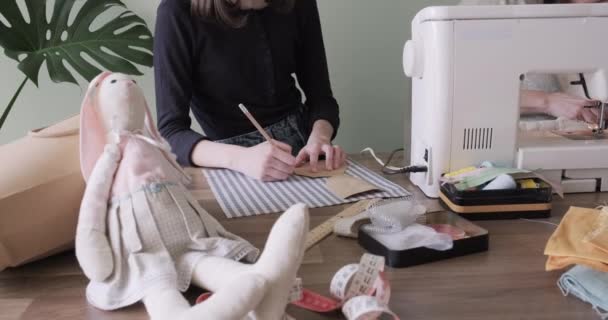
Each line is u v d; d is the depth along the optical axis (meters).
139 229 0.53
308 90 1.41
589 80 0.89
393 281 0.56
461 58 0.82
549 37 0.83
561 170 0.87
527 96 1.14
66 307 0.53
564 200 0.84
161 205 0.55
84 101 0.58
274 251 0.44
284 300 0.44
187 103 1.22
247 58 1.26
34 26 1.40
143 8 1.63
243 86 1.28
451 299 0.52
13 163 0.62
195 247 0.55
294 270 0.44
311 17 1.38
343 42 1.70
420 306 0.51
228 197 0.87
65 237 0.63
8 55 1.36
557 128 1.02
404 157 1.12
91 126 0.58
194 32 1.20
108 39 1.48
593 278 0.53
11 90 1.64
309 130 1.30
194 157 1.08
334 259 0.63
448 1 1.69
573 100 1.09
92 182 0.55
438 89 0.84
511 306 0.51
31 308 0.53
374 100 1.76
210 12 1.15
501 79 0.84
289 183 0.95
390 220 0.65
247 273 0.44
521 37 0.83
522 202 0.75
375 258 0.53
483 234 0.63
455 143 0.85
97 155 0.58
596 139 0.91
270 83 1.30
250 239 0.69
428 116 0.86
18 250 0.60
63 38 1.52
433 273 0.58
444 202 0.80
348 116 1.77
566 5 0.83
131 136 0.58
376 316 0.47
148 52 1.61
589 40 0.84
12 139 1.68
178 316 0.41
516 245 0.66
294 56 1.38
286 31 1.31
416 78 0.92
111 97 0.57
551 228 0.71
